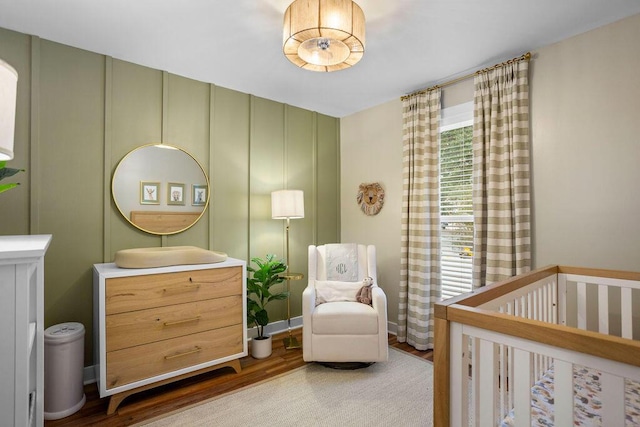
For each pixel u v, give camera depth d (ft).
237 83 9.51
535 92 7.51
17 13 6.12
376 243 11.41
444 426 3.59
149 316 6.62
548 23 6.48
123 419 6.02
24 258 3.18
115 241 7.90
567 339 2.73
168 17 6.28
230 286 7.77
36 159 6.88
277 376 7.69
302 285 11.62
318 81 9.37
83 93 7.47
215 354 7.48
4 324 3.16
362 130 11.93
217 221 9.61
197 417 6.07
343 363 8.38
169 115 8.74
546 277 5.90
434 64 8.25
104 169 7.73
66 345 6.21
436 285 9.43
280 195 9.73
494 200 7.91
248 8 6.01
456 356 3.57
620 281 5.66
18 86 6.74
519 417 3.07
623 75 6.33
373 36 6.94
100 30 6.73
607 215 6.51
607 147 6.51
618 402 2.51
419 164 9.75
